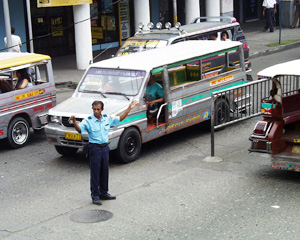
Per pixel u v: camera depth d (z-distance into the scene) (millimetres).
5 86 11812
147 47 14711
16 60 11773
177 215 7840
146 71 10570
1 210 8289
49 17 22938
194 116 11609
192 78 12109
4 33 20875
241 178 9359
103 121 8281
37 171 10234
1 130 11375
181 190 8867
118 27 25734
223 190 8797
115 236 7191
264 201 8273
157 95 11000
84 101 10742
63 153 11016
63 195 8867
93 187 8352
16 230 7488
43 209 8266
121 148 10109
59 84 18141
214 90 12039
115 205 8312
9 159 11102
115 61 11352
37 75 12844
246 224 7445
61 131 10297
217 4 24922
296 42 25344
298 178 9273
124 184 9250
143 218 7773
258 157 10516
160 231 7305
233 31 16703
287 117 9195
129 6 26047
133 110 10258
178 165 10219
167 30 15477
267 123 9039
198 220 7633
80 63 20562
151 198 8547
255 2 33156
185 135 12391
